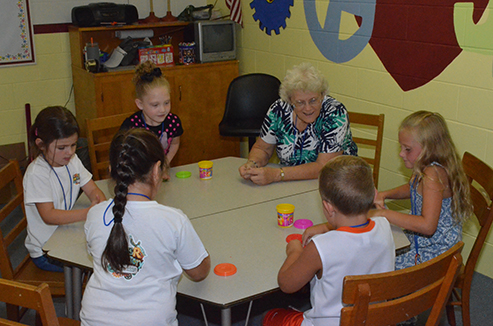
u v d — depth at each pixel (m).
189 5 4.30
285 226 1.74
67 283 1.80
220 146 4.29
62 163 1.86
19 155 3.95
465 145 2.58
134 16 3.88
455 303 2.02
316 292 1.38
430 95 2.70
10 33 3.76
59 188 1.92
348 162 1.36
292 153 2.36
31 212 1.96
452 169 1.79
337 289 1.32
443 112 2.65
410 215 1.71
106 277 1.30
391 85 2.92
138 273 1.28
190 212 1.87
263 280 1.42
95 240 1.31
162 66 3.89
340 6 3.13
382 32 2.89
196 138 4.16
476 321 2.31
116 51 3.80
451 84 2.57
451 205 1.83
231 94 3.62
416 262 1.89
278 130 2.36
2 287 1.14
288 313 1.58
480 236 1.87
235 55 4.11
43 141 1.80
